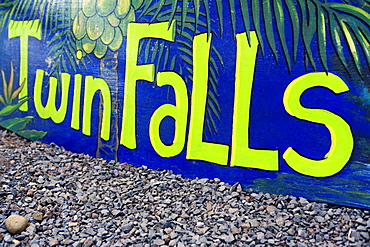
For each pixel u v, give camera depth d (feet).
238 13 16.43
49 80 22.68
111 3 19.94
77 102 21.43
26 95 23.79
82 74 21.20
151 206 15.35
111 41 20.01
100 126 20.54
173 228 13.83
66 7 21.77
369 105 13.94
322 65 14.74
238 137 16.51
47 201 15.51
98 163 19.85
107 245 12.89
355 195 14.23
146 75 18.88
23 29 23.82
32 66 23.49
